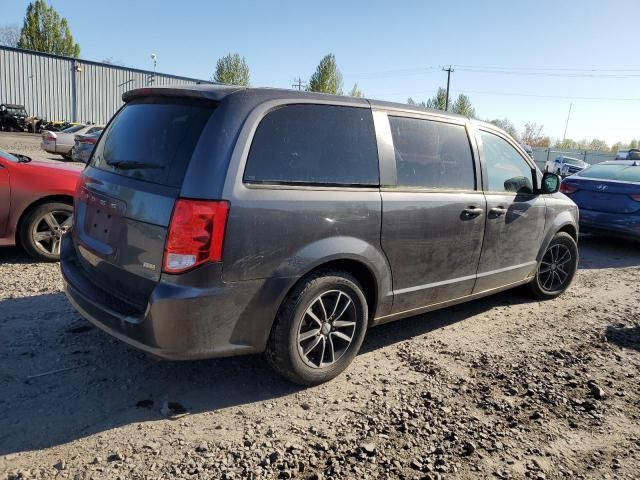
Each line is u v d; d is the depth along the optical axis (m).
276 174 3.14
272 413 3.21
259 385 3.53
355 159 3.53
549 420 3.31
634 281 6.91
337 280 3.42
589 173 9.51
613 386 3.81
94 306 3.23
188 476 2.60
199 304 2.88
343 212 3.38
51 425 2.93
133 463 2.66
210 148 2.94
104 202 3.36
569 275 5.86
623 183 8.48
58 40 62.12
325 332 3.49
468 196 4.30
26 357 3.65
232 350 3.10
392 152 3.78
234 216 2.92
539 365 4.09
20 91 39.34
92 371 3.54
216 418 3.12
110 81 43.31
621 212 8.44
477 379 3.80
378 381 3.68
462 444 3.01
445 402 3.45
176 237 2.85
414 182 3.91
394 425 3.15
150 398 3.29
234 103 3.08
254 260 3.02
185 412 3.16
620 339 4.73
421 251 3.94
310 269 3.25
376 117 3.74
